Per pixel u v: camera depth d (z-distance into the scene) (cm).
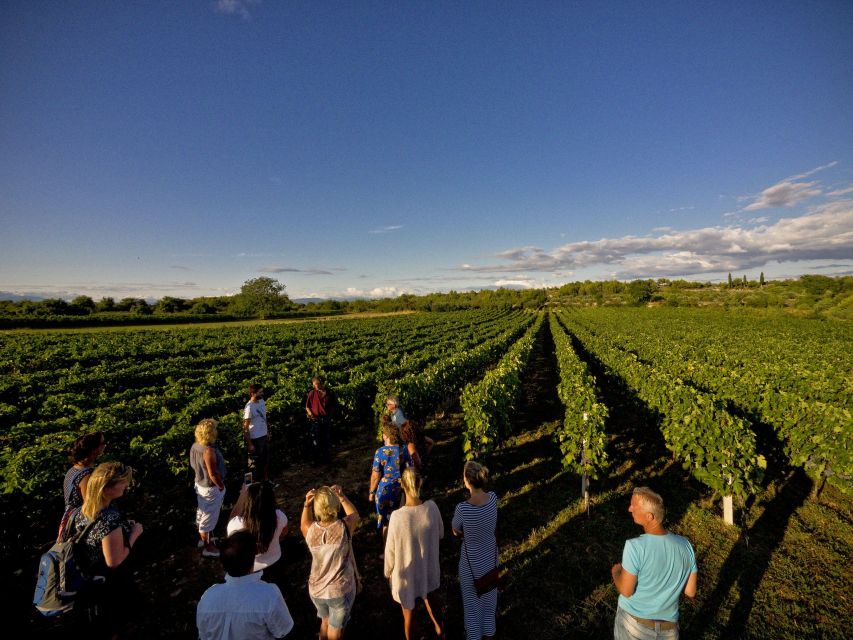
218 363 2452
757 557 572
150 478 739
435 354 2198
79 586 323
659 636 288
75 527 334
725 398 1212
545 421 1297
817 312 6212
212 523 575
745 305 8375
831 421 744
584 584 522
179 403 1358
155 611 481
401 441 564
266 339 3719
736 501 739
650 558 290
